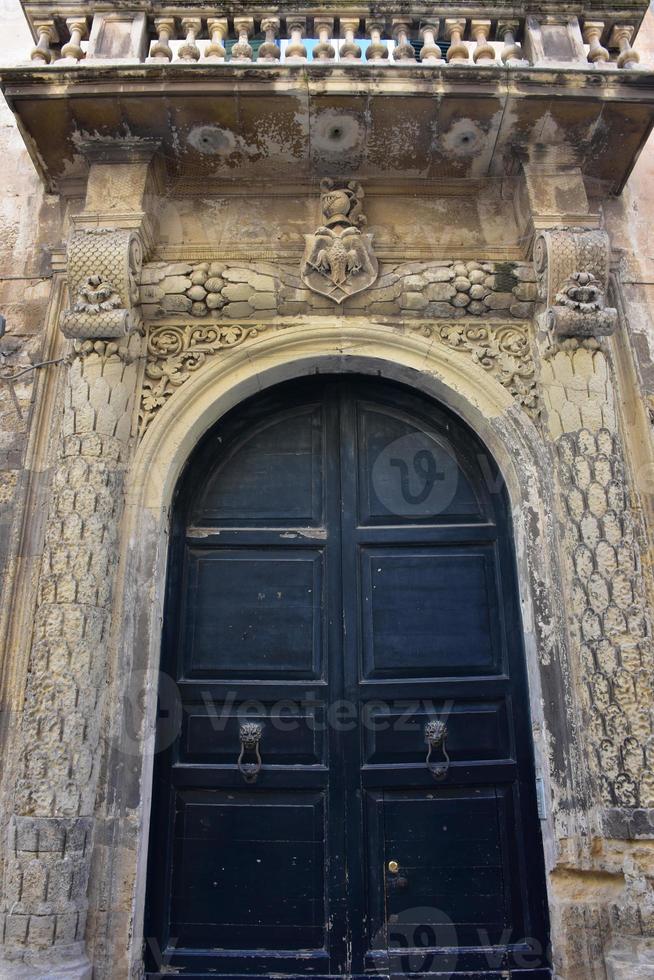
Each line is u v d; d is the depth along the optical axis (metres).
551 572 3.69
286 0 4.15
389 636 3.90
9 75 3.78
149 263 4.11
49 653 3.32
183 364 4.04
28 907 3.01
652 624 3.63
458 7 4.18
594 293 3.82
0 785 3.39
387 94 3.80
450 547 4.06
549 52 4.16
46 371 4.11
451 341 4.10
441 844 3.59
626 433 4.05
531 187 4.08
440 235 4.30
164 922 3.46
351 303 4.10
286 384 4.32
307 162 4.22
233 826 3.62
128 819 3.32
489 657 3.86
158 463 3.87
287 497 4.15
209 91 3.79
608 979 3.10
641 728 3.27
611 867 3.17
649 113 3.96
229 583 3.98
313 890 3.53
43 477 3.92
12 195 4.59
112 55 4.09
